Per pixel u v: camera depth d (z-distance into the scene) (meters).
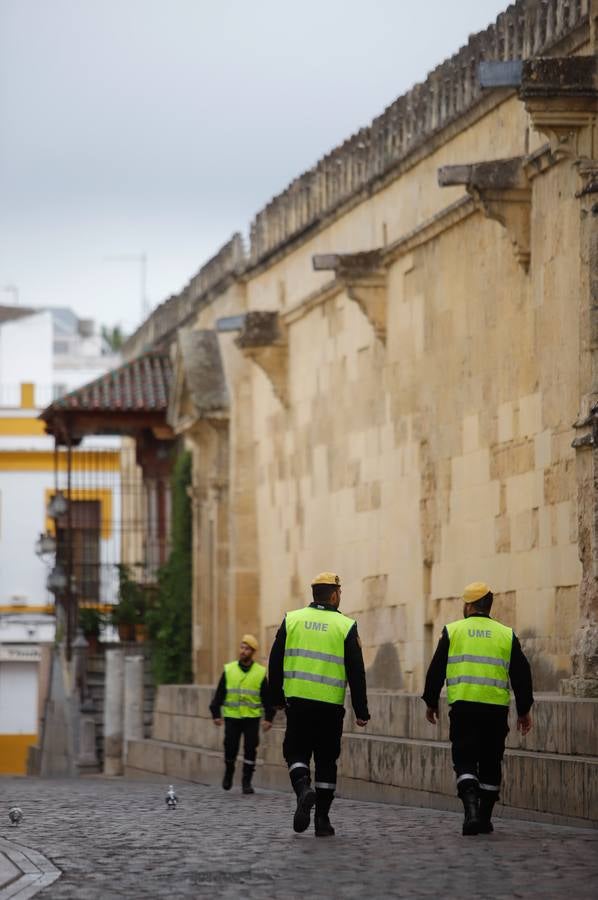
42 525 156.12
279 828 38.47
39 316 193.25
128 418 106.12
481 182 54.75
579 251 49.03
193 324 104.19
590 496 47.12
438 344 65.38
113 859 32.16
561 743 38.81
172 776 74.06
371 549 73.31
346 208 75.94
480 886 27.84
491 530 59.88
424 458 66.88
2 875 29.69
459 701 34.78
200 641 97.75
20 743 145.12
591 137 48.78
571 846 32.78
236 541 90.81
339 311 77.69
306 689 35.34
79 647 97.50
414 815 41.91
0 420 156.38
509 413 58.31
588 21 50.84
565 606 52.75
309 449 82.12
